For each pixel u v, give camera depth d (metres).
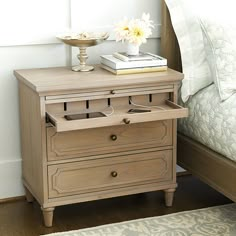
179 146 2.91
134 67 2.63
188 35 2.80
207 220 2.60
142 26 2.68
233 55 2.57
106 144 2.54
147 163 2.66
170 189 2.74
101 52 2.93
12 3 2.68
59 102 2.44
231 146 2.46
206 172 2.69
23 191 2.90
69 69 2.72
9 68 2.76
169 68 2.86
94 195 2.58
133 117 2.42
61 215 2.68
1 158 2.84
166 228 2.52
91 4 2.84
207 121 2.63
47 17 2.77
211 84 2.76
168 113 2.48
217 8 2.76
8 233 2.51
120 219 2.64
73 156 2.50
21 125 2.76
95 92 2.49
